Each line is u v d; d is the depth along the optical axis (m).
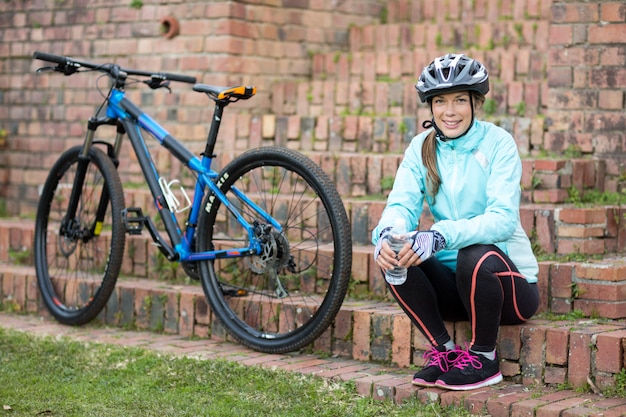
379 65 6.74
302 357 4.58
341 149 6.04
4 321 5.68
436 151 4.07
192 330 5.12
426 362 4.23
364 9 7.48
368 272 4.90
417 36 7.02
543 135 5.58
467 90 3.88
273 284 5.17
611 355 3.77
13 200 7.62
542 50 6.54
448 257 4.12
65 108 7.35
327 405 3.85
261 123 6.32
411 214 4.07
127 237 5.81
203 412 3.79
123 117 5.29
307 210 5.36
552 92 5.55
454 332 4.18
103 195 5.45
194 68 6.74
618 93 5.35
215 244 5.31
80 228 5.59
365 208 5.21
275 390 4.05
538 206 4.88
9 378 4.38
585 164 5.23
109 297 5.38
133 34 7.01
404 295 3.92
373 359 4.45
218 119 4.84
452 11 7.23
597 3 5.40
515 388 3.89
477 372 3.87
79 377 4.38
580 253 4.64
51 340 5.05
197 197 4.92
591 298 4.21
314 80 7.07
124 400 3.98
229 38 6.61
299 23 7.05
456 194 4.01
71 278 5.80
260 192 5.53
